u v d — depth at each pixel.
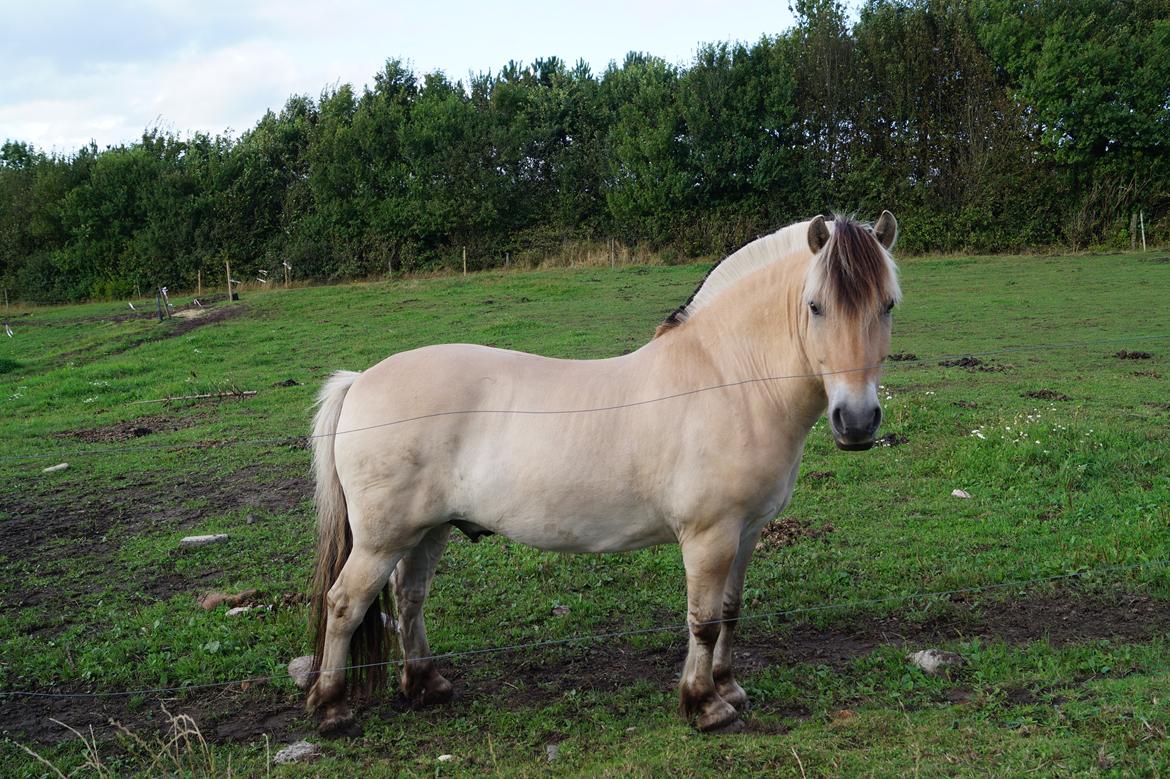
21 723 4.43
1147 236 26.36
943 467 8.26
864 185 29.39
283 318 22.92
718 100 30.69
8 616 5.81
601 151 34.19
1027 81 27.20
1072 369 12.64
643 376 4.07
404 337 18.69
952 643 4.79
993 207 28.02
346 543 4.30
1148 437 8.67
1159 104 26.06
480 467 4.01
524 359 4.28
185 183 36.12
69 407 14.28
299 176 37.06
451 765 3.84
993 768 3.36
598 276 27.64
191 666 4.95
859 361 3.54
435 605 5.83
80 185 37.28
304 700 4.59
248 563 6.75
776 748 3.68
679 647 5.06
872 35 30.17
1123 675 4.22
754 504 3.91
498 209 34.38
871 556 6.36
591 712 4.28
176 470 9.71
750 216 30.75
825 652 4.87
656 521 4.02
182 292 35.34
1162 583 5.38
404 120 34.44
